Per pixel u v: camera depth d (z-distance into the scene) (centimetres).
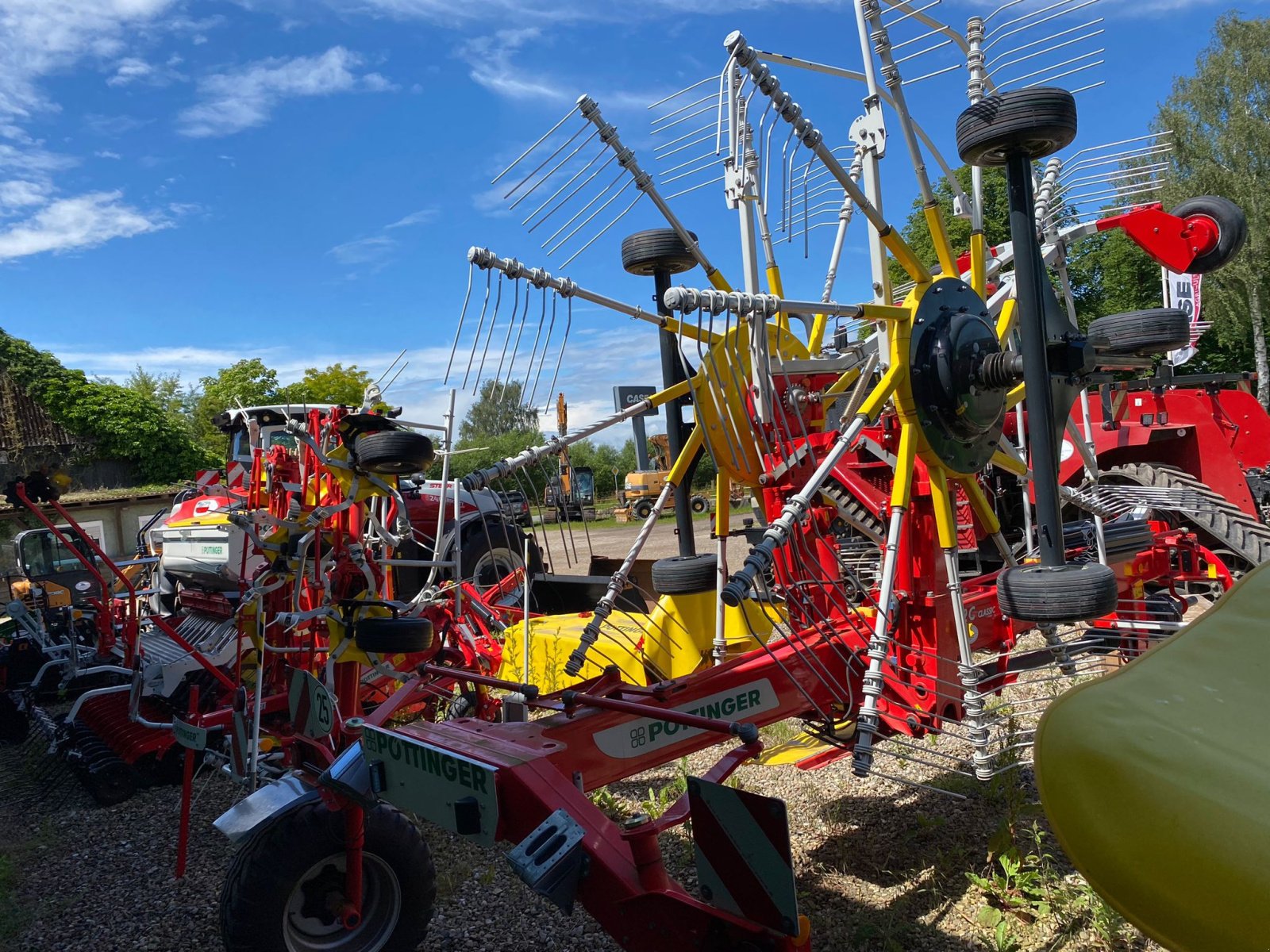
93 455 2088
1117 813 123
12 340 2111
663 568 387
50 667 645
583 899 201
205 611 596
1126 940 286
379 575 360
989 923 304
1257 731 128
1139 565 448
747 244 333
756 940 179
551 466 353
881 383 288
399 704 293
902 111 307
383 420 327
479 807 216
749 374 320
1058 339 284
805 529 321
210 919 363
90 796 517
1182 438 761
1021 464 369
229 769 358
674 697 286
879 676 276
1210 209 358
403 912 286
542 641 476
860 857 361
